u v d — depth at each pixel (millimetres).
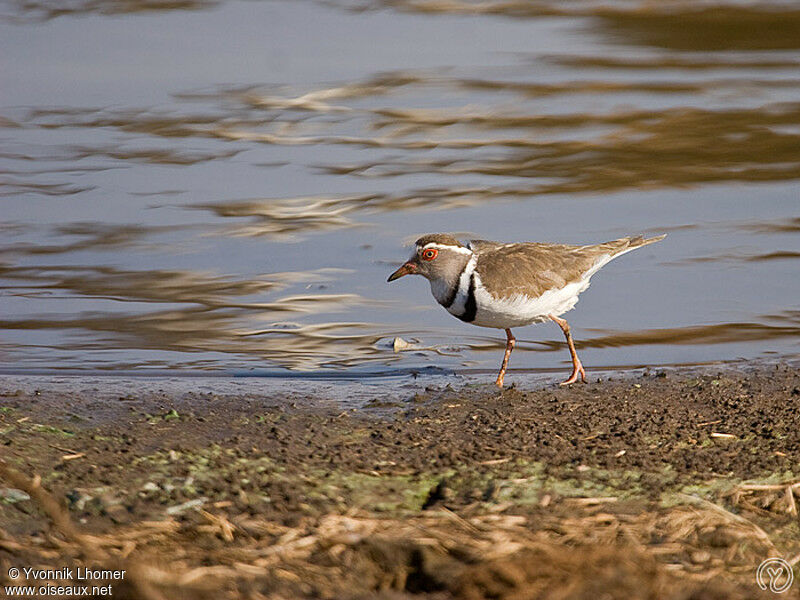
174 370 12219
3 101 20750
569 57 23656
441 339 13383
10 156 18188
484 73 22578
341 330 13492
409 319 13883
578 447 9477
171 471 8797
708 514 8195
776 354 12664
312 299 14203
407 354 12867
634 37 25094
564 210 16250
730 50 24391
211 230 15852
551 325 13711
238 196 16844
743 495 8586
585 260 12195
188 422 10188
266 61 23172
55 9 26516
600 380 11727
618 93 21516
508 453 9328
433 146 18953
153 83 21875
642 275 14672
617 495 8516
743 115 20312
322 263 15016
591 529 7926
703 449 9453
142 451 9273
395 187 17188
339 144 19031
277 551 7480
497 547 7473
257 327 13453
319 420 10344
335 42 24438
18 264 14711
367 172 17828
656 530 7965
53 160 18094
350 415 10539
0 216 15984
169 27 25391
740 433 9828
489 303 11758
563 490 8578
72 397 10945
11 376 11781
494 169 17922
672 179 17438
